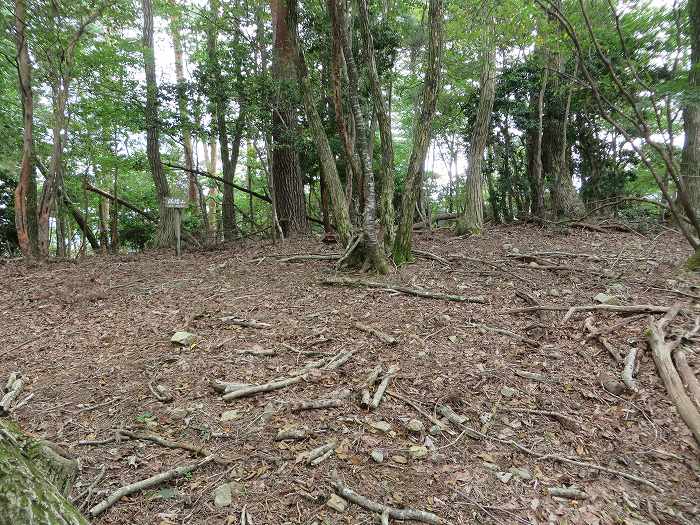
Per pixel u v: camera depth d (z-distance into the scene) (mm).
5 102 10148
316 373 3492
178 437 2820
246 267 7320
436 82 5840
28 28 8023
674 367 3344
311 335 4289
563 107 10281
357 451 2658
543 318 4477
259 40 9625
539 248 7598
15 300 5863
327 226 10891
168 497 2301
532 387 3350
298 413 3033
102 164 11883
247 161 14391
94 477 2439
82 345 4348
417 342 4059
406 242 6508
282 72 9211
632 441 2764
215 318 4867
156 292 6062
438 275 6016
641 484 2428
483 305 4938
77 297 5891
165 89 9078
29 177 8820
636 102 5102
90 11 8562
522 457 2645
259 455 2621
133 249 14953
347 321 4586
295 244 9141
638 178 11945
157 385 3455
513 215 11711
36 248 9984
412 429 2854
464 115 12719
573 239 8336
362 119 5609
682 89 4438
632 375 3369
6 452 1258
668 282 5082
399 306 4941
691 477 2461
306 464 2539
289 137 9172
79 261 8758
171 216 10578
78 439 2803
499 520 2180
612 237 8320
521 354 3834
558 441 2785
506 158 11234
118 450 2695
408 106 15602
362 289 5547
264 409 3076
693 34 4961
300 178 11070
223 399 3221
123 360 3938
